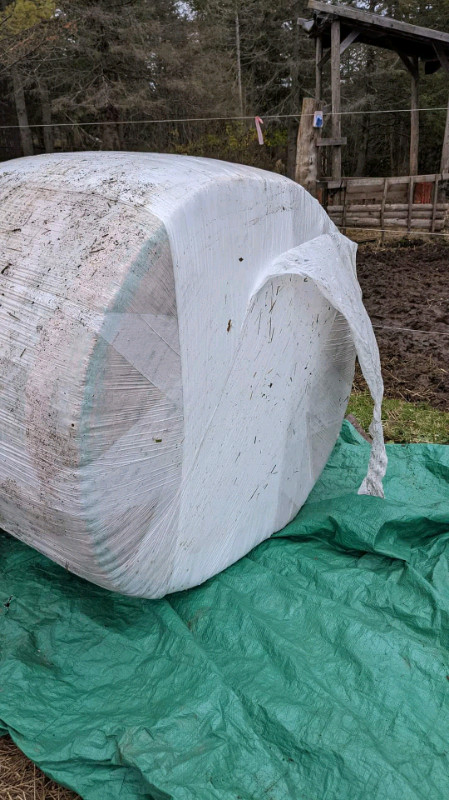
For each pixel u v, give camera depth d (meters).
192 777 1.59
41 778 1.75
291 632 2.07
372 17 9.52
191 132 15.94
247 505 2.32
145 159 1.93
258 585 2.27
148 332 1.57
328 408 2.71
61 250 1.59
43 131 16.34
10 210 1.79
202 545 2.13
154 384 1.63
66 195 1.73
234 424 2.06
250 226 1.88
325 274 2.12
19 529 1.87
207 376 1.84
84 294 1.49
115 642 2.03
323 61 11.29
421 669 1.90
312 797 1.58
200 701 1.78
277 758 1.67
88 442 1.51
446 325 5.96
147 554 1.85
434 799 1.56
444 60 10.17
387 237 10.11
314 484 2.83
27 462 1.61
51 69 13.54
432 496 2.83
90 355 1.45
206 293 1.74
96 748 1.68
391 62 20.30
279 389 2.27
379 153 23.17
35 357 1.53
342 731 1.71
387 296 7.05
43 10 9.05
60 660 1.98
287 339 2.22
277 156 18.91
